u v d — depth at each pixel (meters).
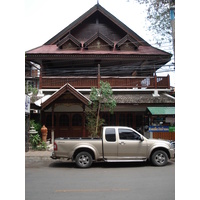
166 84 17.30
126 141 9.72
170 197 5.68
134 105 16.05
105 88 14.11
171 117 14.92
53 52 17.62
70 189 6.46
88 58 17.66
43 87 16.91
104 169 9.42
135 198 5.62
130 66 18.45
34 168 9.74
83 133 15.44
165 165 10.05
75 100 15.15
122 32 20.17
